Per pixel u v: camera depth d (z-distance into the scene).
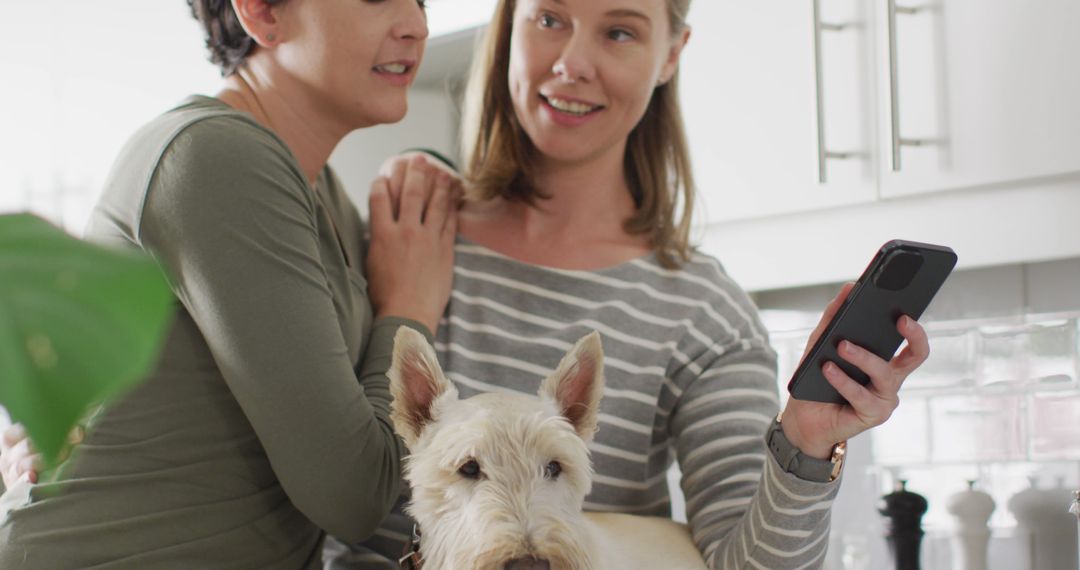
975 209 1.86
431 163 1.63
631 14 1.45
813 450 1.12
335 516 1.18
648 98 1.52
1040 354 2.10
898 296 1.02
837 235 2.04
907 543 2.06
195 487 1.18
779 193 2.08
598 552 1.13
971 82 1.83
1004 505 2.13
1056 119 1.74
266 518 1.23
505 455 1.08
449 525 1.08
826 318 1.06
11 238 0.25
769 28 2.08
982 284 2.20
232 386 1.14
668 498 1.55
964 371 2.21
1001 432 2.15
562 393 1.21
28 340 0.24
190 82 2.92
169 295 0.28
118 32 3.07
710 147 2.19
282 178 1.18
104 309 0.24
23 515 1.13
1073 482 2.03
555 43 1.47
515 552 1.01
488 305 1.50
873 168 1.94
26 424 0.24
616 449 1.44
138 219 1.12
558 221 1.57
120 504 1.14
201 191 1.12
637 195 1.63
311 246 1.19
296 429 1.13
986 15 1.81
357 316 1.37
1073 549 2.03
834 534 2.42
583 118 1.49
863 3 1.95
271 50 1.33
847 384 1.04
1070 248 1.75
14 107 3.26
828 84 2.00
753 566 1.19
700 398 1.49
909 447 2.29
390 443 1.24
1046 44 1.74
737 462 1.40
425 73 2.64
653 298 1.53
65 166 3.15
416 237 1.49
